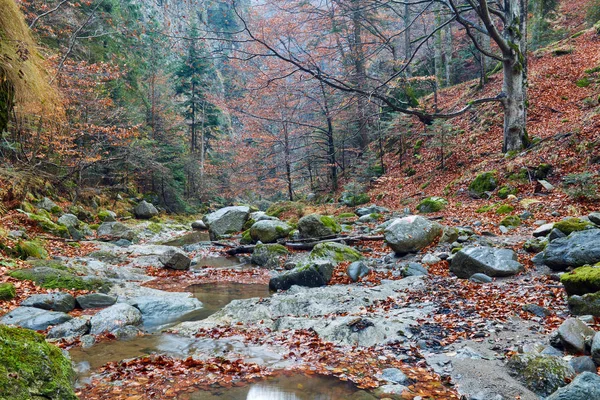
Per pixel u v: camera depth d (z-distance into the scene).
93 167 25.27
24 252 10.06
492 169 16.06
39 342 3.23
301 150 33.50
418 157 23.23
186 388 4.15
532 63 23.69
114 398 3.91
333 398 3.90
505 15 15.53
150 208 27.44
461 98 25.33
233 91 29.78
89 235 17.53
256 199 40.75
